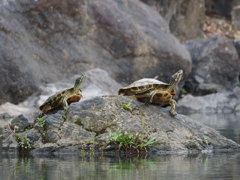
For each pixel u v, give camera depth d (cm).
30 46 4406
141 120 1908
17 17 4344
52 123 1869
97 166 1404
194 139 1883
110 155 1686
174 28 7006
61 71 4616
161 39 5172
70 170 1326
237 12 8156
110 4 4984
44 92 4284
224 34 7662
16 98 4219
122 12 5038
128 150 1759
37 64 4431
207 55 5734
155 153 1741
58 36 4631
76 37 4756
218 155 1694
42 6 4456
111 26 4859
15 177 1223
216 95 5212
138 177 1207
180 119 2002
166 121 1956
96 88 4400
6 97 4144
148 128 1880
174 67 5222
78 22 4734
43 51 4528
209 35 7594
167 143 1798
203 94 5597
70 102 2059
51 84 4397
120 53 4953
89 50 4831
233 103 5041
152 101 2025
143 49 5003
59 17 4584
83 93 4275
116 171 1303
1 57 4075
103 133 1847
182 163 1468
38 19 4475
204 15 7538
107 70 4897
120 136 1769
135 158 1602
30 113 3822
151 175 1238
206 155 1692
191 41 6153
